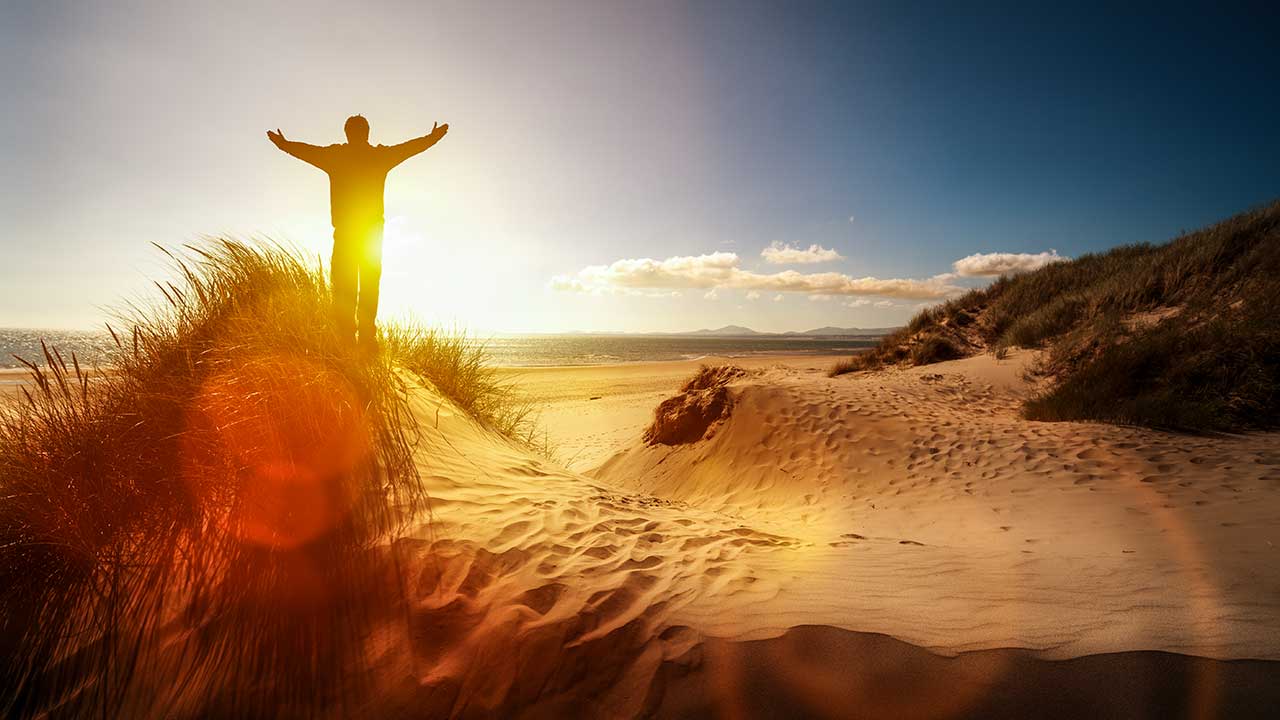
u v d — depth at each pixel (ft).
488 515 9.74
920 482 20.95
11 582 7.57
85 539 7.85
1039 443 22.25
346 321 11.88
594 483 15.16
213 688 6.66
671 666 6.51
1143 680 5.77
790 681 6.22
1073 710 5.60
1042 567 9.32
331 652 6.87
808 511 20.26
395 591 7.52
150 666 6.93
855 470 23.03
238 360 9.34
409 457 10.58
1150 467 18.57
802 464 24.50
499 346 312.29
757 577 8.67
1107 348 29.76
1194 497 15.30
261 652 6.91
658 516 12.35
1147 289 39.52
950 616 7.22
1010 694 5.81
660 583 8.33
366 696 6.44
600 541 9.68
